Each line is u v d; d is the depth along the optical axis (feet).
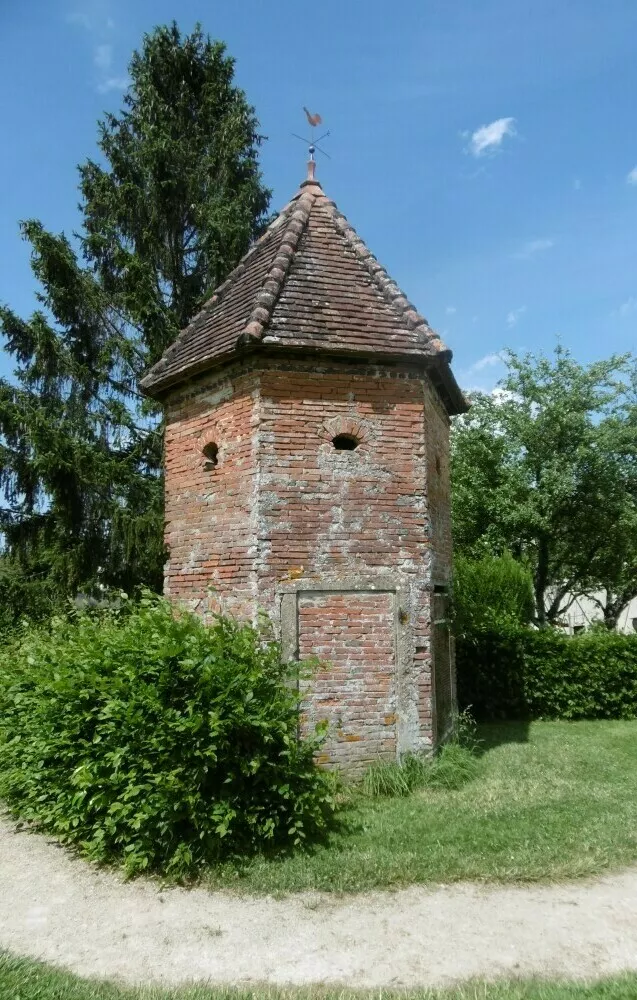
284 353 26.63
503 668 48.03
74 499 50.52
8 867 20.04
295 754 20.39
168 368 30.71
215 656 19.97
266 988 13.52
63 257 52.85
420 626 26.89
